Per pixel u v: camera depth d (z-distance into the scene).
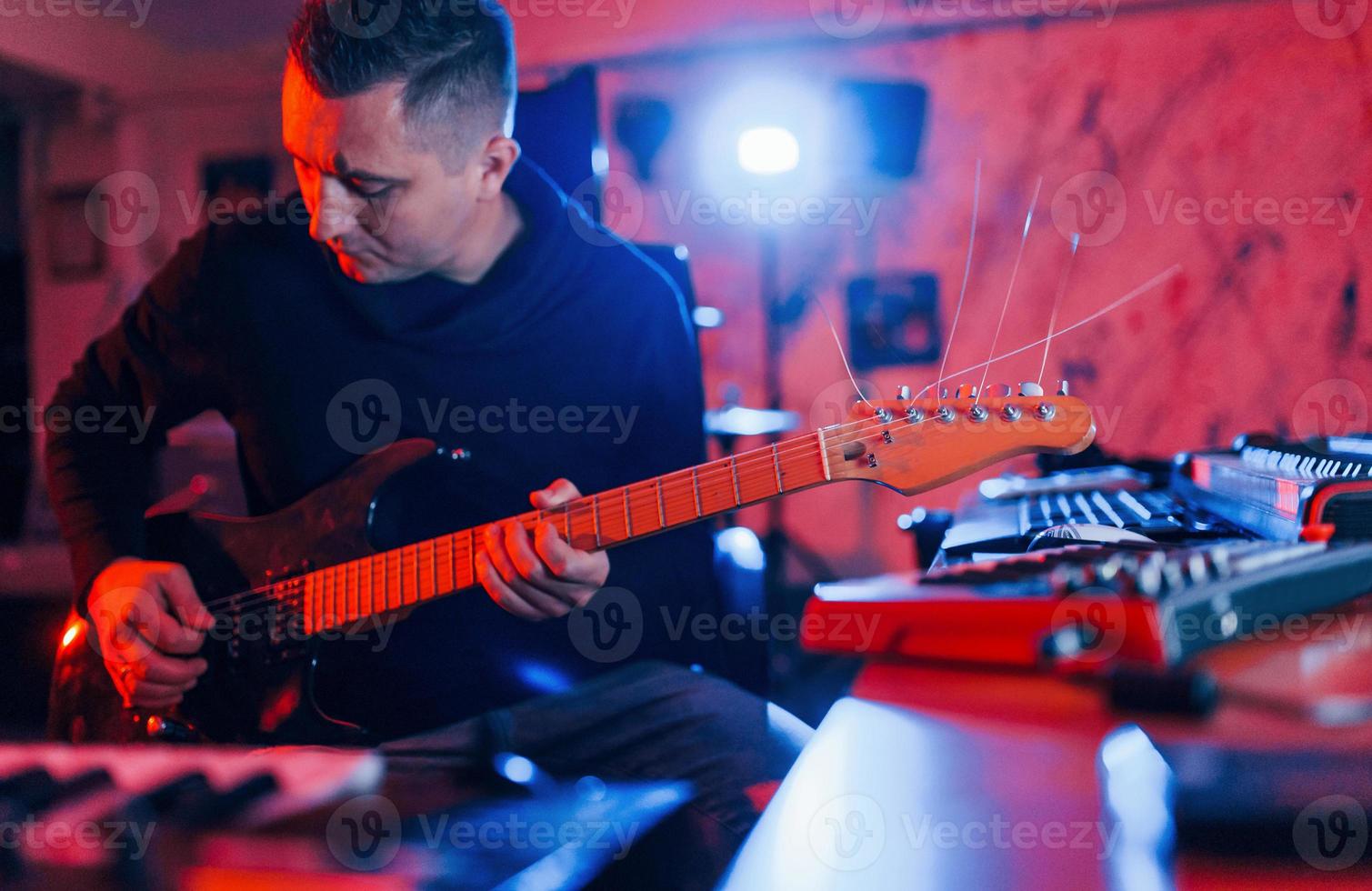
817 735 0.36
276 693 1.09
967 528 0.96
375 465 1.12
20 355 4.65
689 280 1.57
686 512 0.90
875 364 3.96
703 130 4.11
